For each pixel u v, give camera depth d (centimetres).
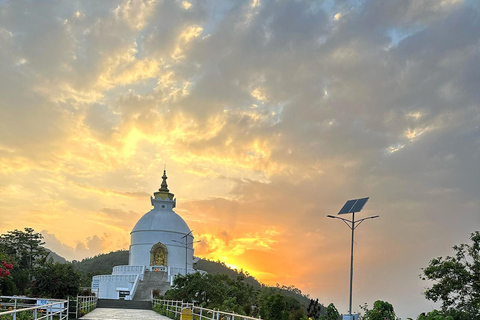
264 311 4534
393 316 3177
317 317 5391
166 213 12300
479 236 3859
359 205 4359
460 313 3350
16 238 10719
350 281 4038
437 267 3856
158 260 11450
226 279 7588
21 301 4594
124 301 8019
